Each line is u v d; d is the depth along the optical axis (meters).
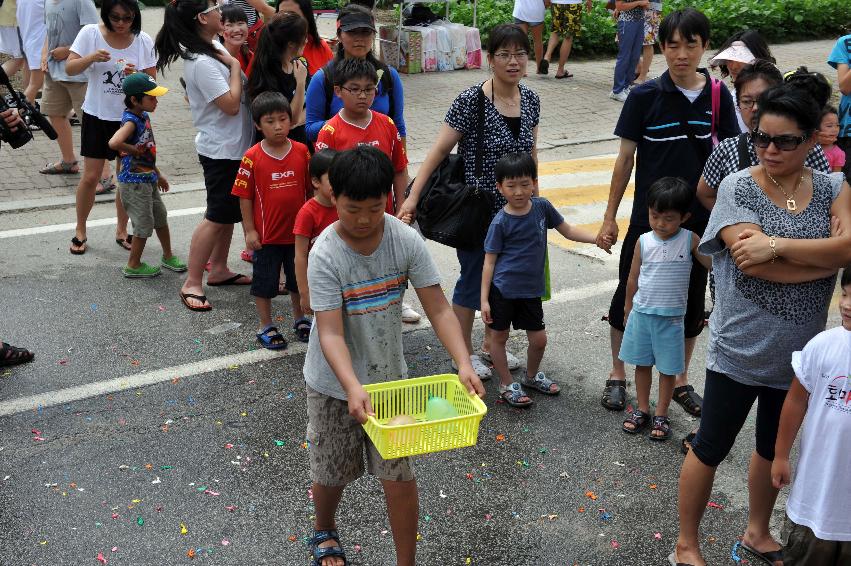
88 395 5.12
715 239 3.51
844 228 3.29
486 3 15.80
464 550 3.91
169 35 6.05
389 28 13.46
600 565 3.84
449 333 3.36
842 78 6.38
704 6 16.84
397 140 5.49
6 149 9.74
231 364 5.55
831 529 3.26
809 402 3.29
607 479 4.46
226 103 6.00
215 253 6.71
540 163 10.10
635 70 12.61
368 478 4.39
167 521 4.04
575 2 13.40
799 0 17.75
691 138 4.74
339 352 3.18
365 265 3.27
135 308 6.31
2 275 6.77
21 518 4.03
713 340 3.57
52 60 8.49
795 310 3.36
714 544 3.98
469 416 3.07
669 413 5.11
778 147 3.23
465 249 5.18
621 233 8.00
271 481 4.37
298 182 5.58
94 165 7.07
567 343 5.98
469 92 5.14
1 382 5.24
